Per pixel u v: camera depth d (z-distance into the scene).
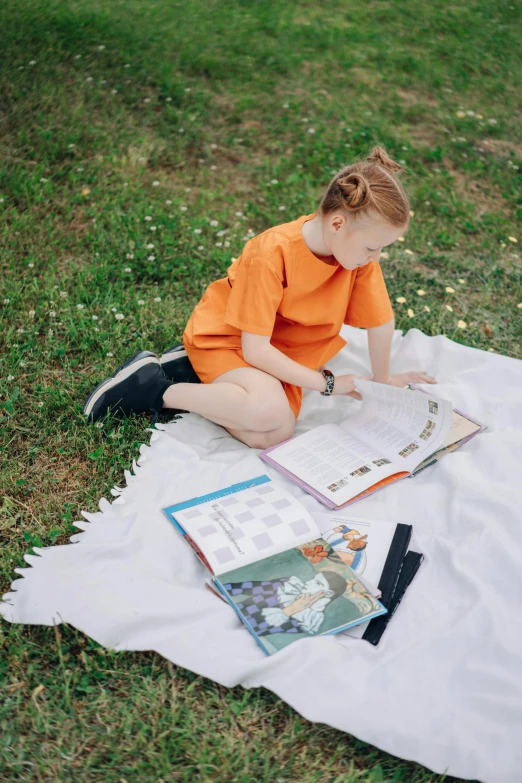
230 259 3.24
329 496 2.03
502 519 1.95
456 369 2.67
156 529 1.88
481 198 4.03
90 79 4.47
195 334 2.32
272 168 4.07
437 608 1.73
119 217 3.49
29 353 2.63
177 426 2.30
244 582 1.74
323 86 4.96
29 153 3.83
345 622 1.64
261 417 2.17
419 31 5.94
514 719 1.49
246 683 1.57
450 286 3.27
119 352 2.67
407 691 1.54
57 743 1.49
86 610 1.67
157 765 1.45
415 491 2.07
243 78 4.91
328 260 2.15
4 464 2.19
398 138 4.40
